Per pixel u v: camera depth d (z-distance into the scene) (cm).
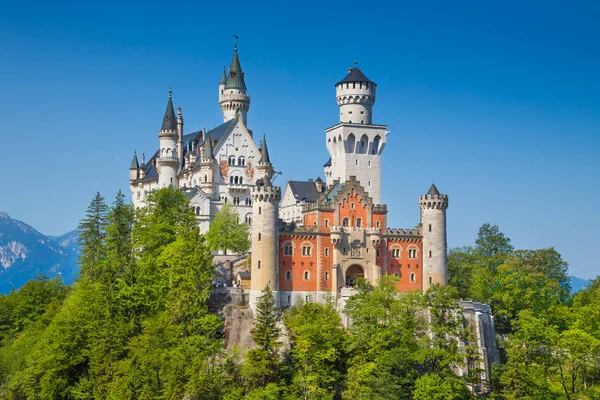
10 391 13100
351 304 13275
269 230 14362
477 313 14400
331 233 14912
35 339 14512
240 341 13675
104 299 13538
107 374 12394
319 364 12462
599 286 18175
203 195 18975
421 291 14362
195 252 13800
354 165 16825
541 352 13725
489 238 18425
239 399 11594
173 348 12119
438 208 15462
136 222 15662
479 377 13225
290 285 14675
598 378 13525
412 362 12350
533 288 15588
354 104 17088
